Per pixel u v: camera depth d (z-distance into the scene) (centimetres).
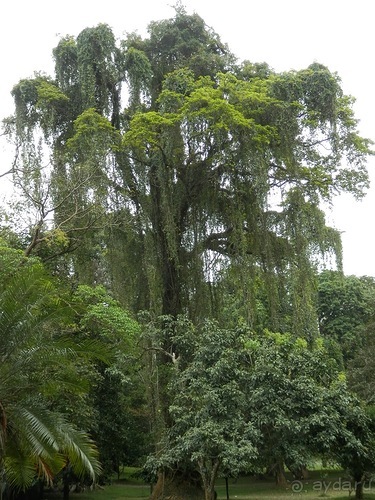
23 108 2959
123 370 2545
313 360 2245
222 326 2795
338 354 4259
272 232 2903
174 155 2802
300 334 2628
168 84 2922
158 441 2403
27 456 1534
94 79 2941
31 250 2553
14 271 1722
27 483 1648
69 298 1720
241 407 2066
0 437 1422
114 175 2786
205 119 2662
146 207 2866
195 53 3216
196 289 2862
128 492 4059
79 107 3056
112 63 2988
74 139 2738
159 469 2295
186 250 2938
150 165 2872
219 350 2209
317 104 2959
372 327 4200
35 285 1498
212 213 2934
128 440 3241
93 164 2659
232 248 2886
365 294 5338
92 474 1419
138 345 2512
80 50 2973
